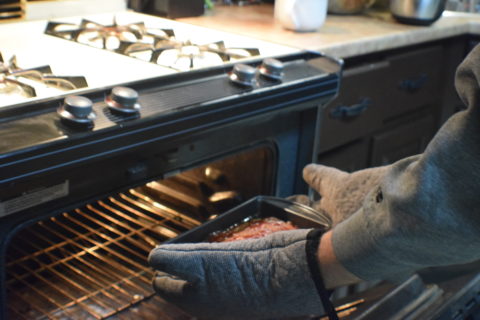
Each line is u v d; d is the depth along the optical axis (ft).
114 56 3.40
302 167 3.85
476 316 3.10
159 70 3.11
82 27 4.00
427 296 3.01
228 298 2.40
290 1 4.71
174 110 2.70
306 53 3.75
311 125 3.75
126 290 3.25
